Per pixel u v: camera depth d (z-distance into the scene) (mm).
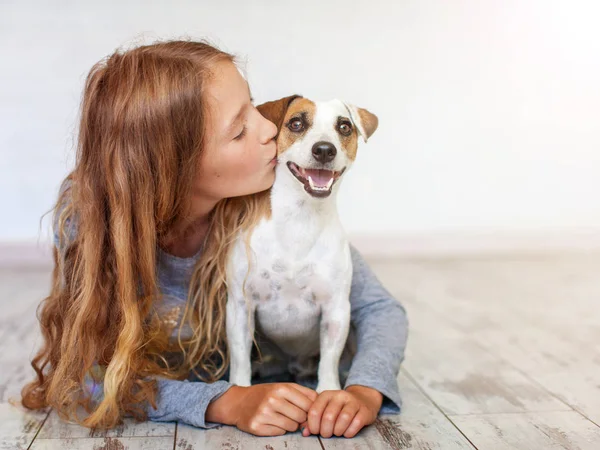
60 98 4125
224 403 1515
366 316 1808
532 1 4438
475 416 1627
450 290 3342
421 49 4379
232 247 1634
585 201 4668
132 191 1508
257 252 1610
